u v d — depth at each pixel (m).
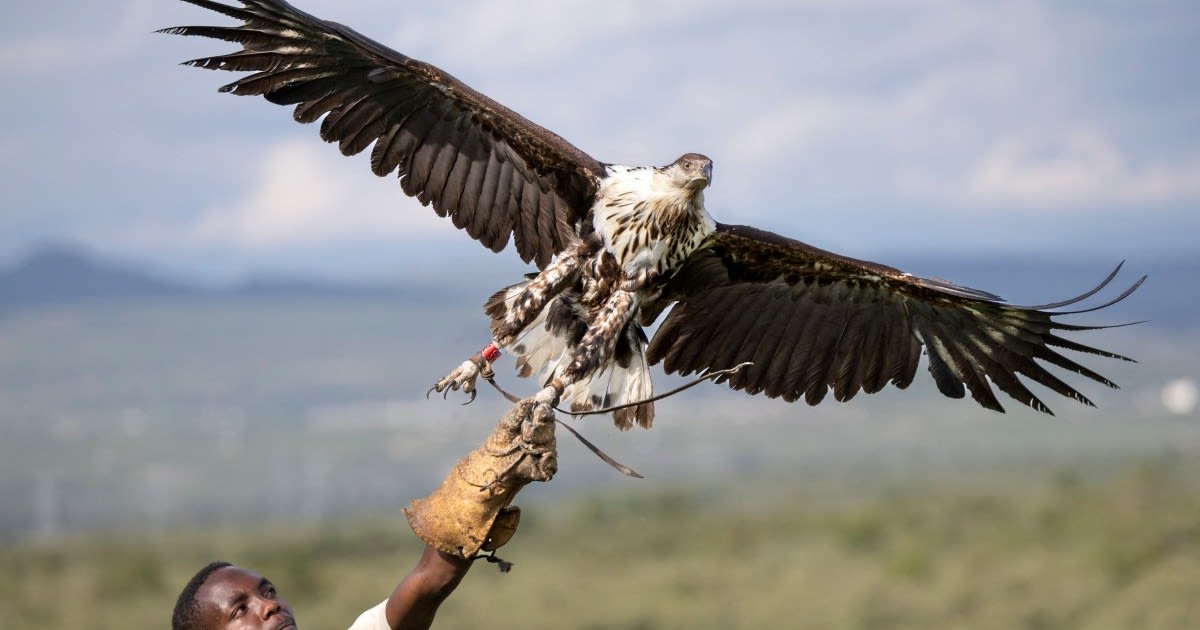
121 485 84.88
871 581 23.92
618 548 32.72
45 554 32.59
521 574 28.00
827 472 76.31
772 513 39.66
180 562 31.11
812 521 36.19
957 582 22.77
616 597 24.22
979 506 37.38
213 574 4.44
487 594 24.75
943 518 34.62
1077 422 122.50
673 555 31.31
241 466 98.00
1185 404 137.75
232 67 5.68
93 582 27.02
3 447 117.19
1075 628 19.27
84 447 118.00
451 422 133.75
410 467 96.00
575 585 25.92
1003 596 21.56
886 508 38.25
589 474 81.31
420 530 4.59
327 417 158.12
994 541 28.69
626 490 63.09
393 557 32.31
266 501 72.81
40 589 26.42
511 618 22.05
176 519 61.00
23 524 59.69
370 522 44.19
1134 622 19.25
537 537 35.50
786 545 32.00
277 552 32.22
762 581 25.48
